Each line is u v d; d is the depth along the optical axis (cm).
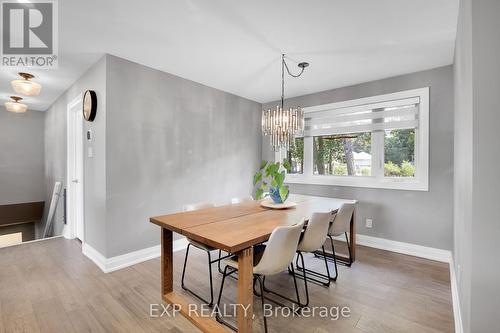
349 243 324
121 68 284
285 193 266
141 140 303
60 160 439
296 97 438
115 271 272
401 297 222
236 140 436
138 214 299
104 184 273
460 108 193
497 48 116
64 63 297
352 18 209
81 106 353
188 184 357
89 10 197
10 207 526
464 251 155
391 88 339
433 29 225
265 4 191
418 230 319
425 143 312
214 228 187
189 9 197
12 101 471
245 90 407
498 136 116
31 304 208
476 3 120
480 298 121
